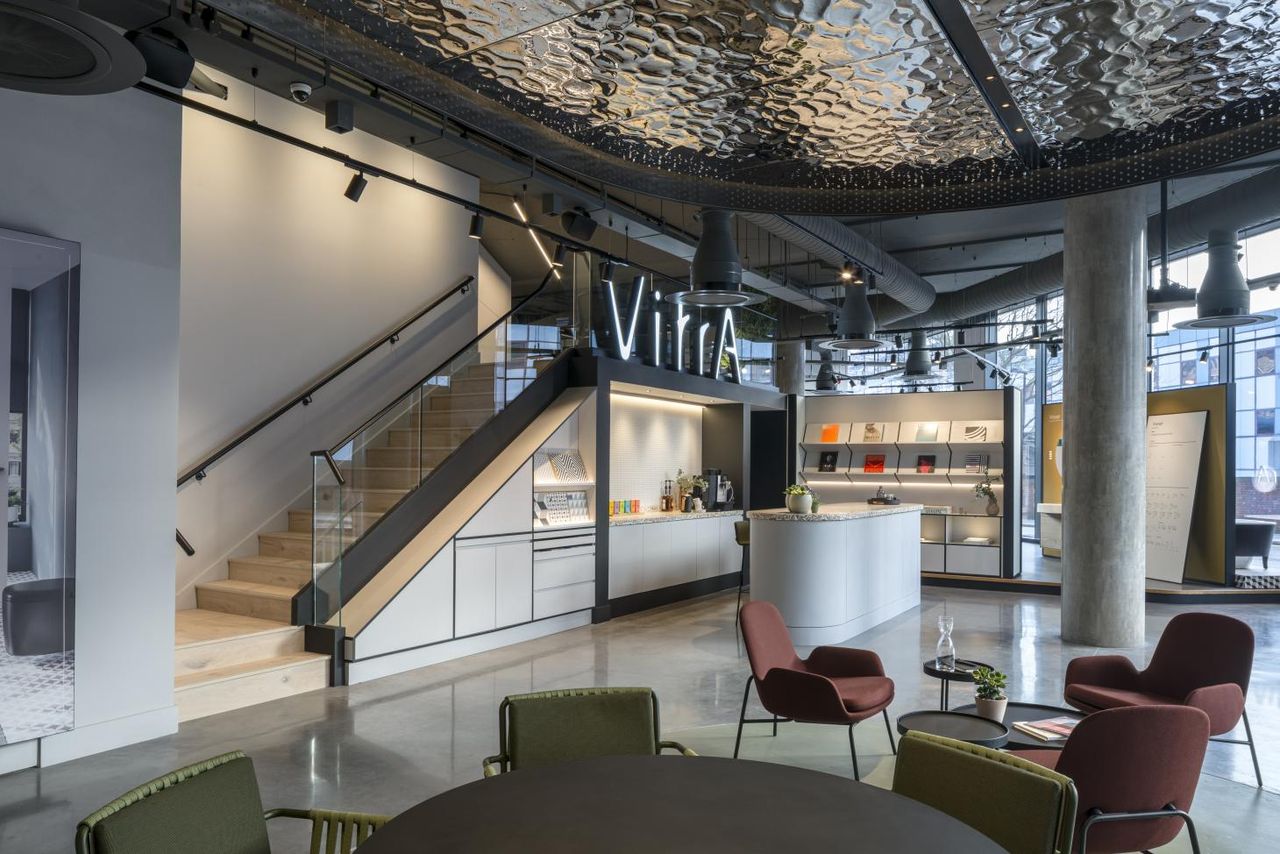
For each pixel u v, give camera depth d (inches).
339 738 203.9
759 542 317.7
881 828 76.7
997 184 108.2
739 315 492.7
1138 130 98.0
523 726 112.9
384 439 294.7
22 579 177.5
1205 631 183.6
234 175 308.2
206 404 295.9
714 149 104.6
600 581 361.1
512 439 345.7
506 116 92.2
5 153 179.2
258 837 88.1
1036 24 76.0
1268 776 185.2
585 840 73.5
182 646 230.8
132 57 96.9
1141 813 117.9
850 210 112.8
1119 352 310.2
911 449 534.0
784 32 78.0
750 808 81.5
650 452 446.9
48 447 182.2
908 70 84.9
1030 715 175.3
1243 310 343.9
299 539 297.6
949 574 481.7
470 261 418.6
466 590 294.0
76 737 187.3
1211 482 430.6
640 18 75.9
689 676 267.0
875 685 184.4
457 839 73.8
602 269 383.9
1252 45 79.2
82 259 190.7
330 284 344.8
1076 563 318.3
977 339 729.0
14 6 84.8
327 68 240.5
